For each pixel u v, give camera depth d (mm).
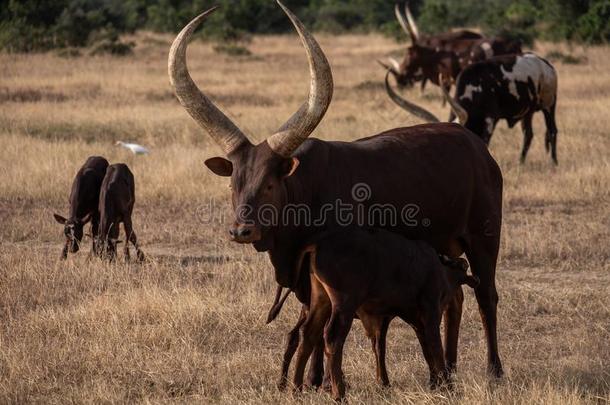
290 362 26797
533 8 164375
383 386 26281
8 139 63562
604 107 79688
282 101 87000
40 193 52125
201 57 137625
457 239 27828
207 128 23812
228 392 26234
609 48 136000
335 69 118688
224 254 41844
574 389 25547
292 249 24562
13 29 141375
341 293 23859
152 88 95688
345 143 25578
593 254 40875
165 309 32719
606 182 53219
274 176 23234
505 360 29234
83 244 44531
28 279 36812
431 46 86375
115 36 149500
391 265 24219
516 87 58500
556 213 48250
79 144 62156
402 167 25656
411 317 25344
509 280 37500
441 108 80188
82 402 25344
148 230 45812
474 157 27484
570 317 33281
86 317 32156
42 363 28172
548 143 61562
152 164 57000
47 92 91375
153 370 27891
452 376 25984
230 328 32000
